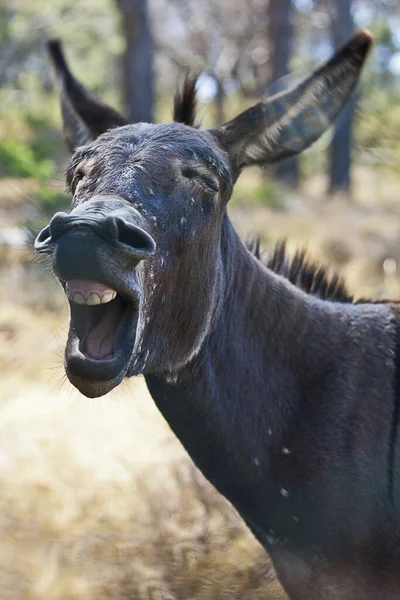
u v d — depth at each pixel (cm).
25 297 2811
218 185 975
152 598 1338
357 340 1078
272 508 1041
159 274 906
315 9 8881
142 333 887
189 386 1004
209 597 1333
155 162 925
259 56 9925
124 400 2162
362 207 5875
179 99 1128
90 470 1777
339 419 1034
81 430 1992
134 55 5731
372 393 1046
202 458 1048
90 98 1191
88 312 838
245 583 1347
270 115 1055
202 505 1476
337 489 1012
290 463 1027
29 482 1727
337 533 1014
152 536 1441
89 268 770
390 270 2700
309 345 1063
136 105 5781
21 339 2480
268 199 5394
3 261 3105
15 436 1961
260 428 1034
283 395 1043
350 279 2909
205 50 10431
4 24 6600
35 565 1443
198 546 1396
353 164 8031
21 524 1562
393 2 8238
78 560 1435
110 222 773
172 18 10781
